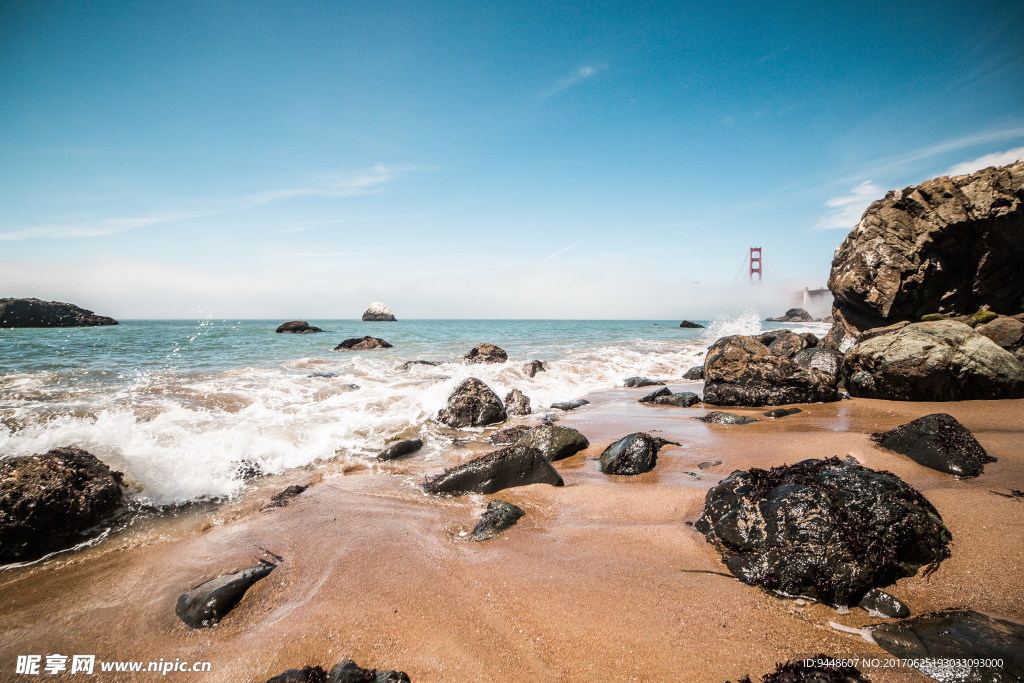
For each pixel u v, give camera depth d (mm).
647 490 6805
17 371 14922
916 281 18406
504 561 5051
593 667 3533
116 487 6340
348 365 20359
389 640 3846
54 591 4688
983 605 4012
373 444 9680
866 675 3312
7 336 30422
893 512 4621
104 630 4102
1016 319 15203
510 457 7363
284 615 4211
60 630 4109
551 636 3869
